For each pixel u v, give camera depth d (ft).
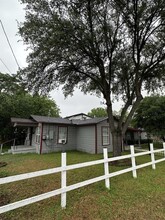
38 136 54.29
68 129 58.80
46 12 26.63
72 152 52.70
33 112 79.36
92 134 53.83
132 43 32.40
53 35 25.58
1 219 12.66
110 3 27.37
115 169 26.73
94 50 29.89
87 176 22.66
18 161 36.11
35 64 30.55
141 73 34.99
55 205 14.26
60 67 32.89
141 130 73.00
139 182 20.02
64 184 14.20
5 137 71.72
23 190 18.38
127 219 12.15
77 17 26.84
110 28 30.66
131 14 27.78
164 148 32.99
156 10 27.37
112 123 33.60
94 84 40.47
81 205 14.21
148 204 14.47
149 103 56.90
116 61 35.83
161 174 23.70
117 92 42.55
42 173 13.04
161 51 33.42
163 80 38.01
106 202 14.78
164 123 54.13
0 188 19.12
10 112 71.61
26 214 13.05
